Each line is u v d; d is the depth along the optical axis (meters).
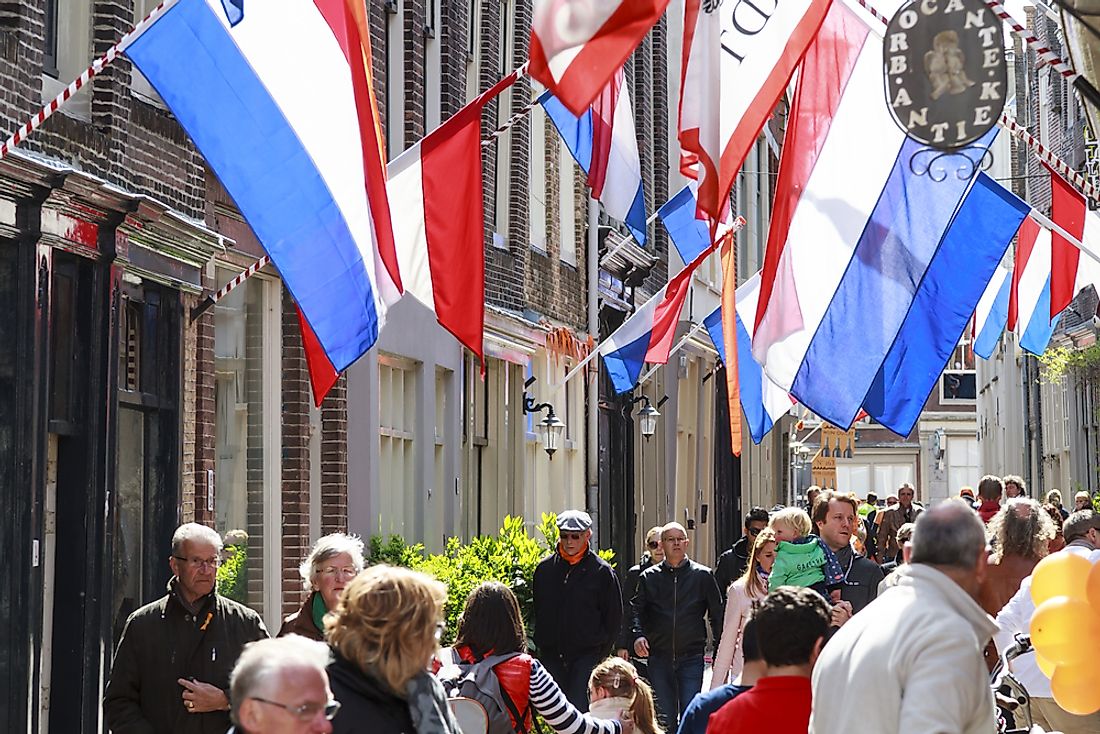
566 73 9.51
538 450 29.06
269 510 18.62
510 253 26.72
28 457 13.15
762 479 55.72
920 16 9.70
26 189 12.96
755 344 14.04
